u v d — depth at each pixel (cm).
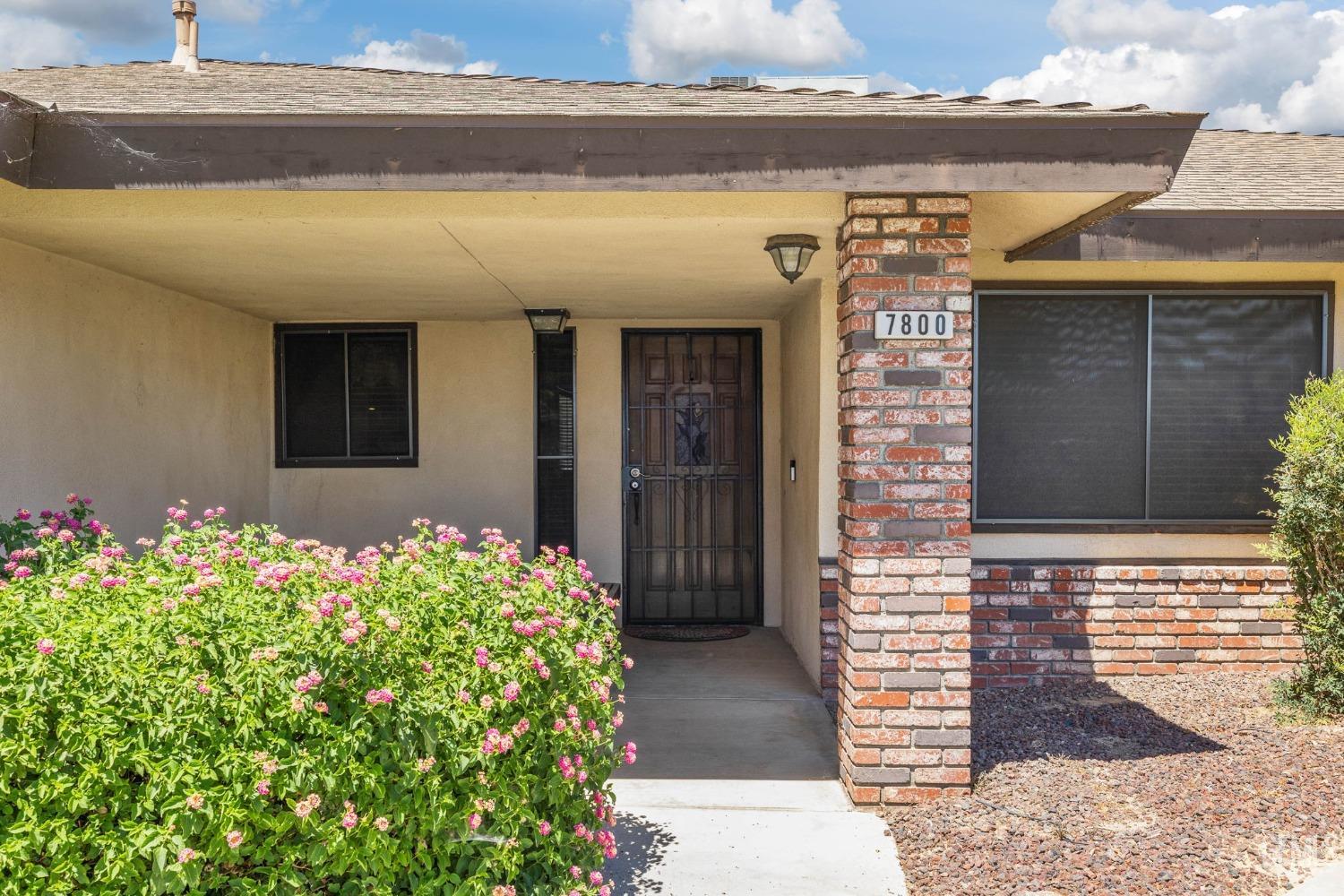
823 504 669
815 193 471
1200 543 692
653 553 908
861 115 421
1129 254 614
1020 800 473
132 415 657
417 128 421
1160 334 693
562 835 355
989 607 677
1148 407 691
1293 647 679
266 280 664
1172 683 667
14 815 270
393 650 311
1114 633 680
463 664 329
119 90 546
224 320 802
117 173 420
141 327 668
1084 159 430
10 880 259
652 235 515
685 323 892
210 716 279
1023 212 508
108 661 279
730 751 570
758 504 898
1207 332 694
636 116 420
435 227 493
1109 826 442
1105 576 679
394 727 305
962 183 430
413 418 898
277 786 284
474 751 314
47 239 527
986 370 691
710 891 394
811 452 700
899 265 466
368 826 300
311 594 334
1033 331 691
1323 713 583
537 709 346
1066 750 540
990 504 693
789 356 820
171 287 695
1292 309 695
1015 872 403
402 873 321
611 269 618
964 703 473
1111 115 422
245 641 298
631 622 908
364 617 316
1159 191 433
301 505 898
